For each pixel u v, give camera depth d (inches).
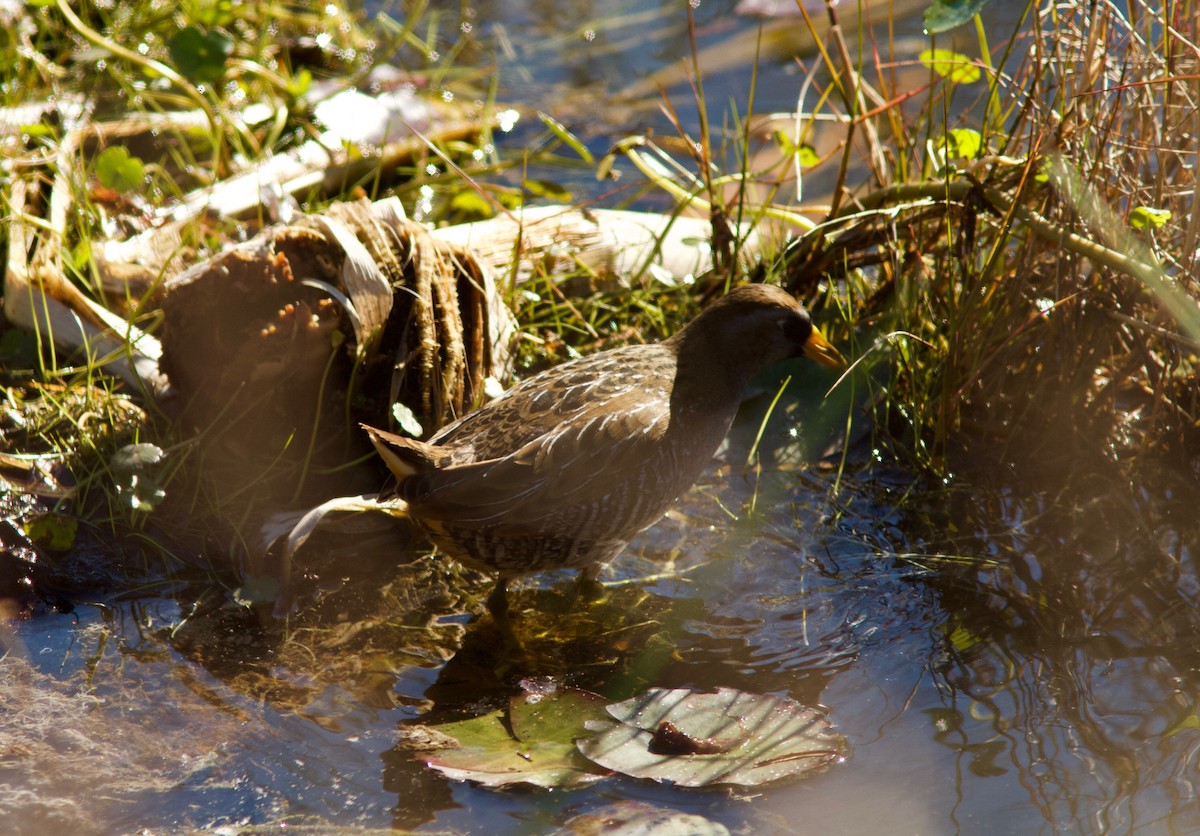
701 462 275.3
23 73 419.5
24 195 351.6
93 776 205.5
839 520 291.7
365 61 480.7
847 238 339.0
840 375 329.1
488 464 248.8
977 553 277.6
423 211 392.2
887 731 220.8
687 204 361.4
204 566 266.8
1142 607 256.4
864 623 255.4
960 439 313.9
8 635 242.4
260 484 287.1
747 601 265.1
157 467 286.4
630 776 206.7
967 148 315.0
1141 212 272.1
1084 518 287.4
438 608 262.7
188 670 235.5
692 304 356.2
